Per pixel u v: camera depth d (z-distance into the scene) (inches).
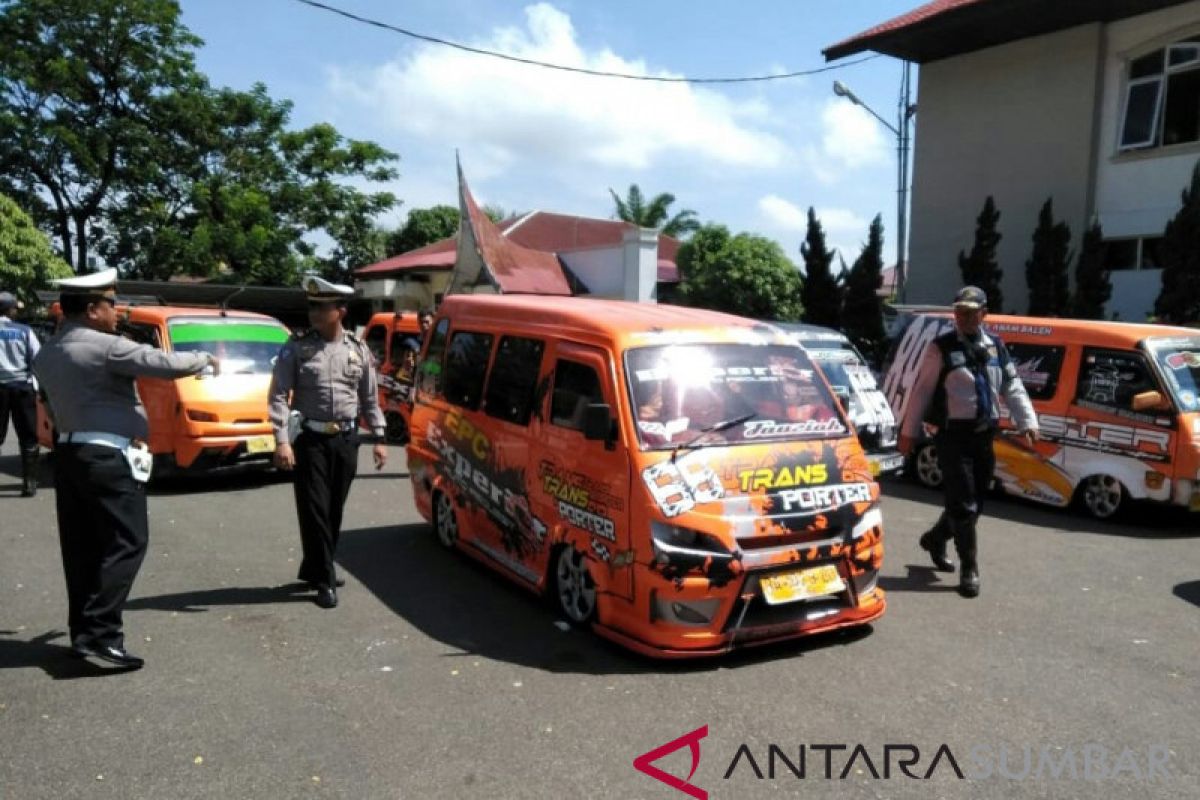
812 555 185.0
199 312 404.2
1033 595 235.3
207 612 214.7
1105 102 617.3
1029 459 350.0
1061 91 634.8
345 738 149.6
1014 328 368.8
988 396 233.8
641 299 895.1
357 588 234.5
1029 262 613.3
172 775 137.0
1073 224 631.2
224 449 358.9
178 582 238.8
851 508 191.6
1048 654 191.8
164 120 1014.4
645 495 179.0
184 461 356.8
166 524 305.3
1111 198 616.1
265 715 158.2
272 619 209.9
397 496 358.0
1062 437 339.9
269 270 996.6
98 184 1025.5
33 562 254.8
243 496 353.7
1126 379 325.1
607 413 184.2
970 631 205.9
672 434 187.6
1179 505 310.8
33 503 337.1
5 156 940.6
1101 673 181.5
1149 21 592.1
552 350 217.3
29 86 934.4
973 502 234.8
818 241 745.0
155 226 1012.5
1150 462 315.0
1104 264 601.3
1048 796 134.0
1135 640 201.3
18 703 162.4
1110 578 252.4
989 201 631.8
